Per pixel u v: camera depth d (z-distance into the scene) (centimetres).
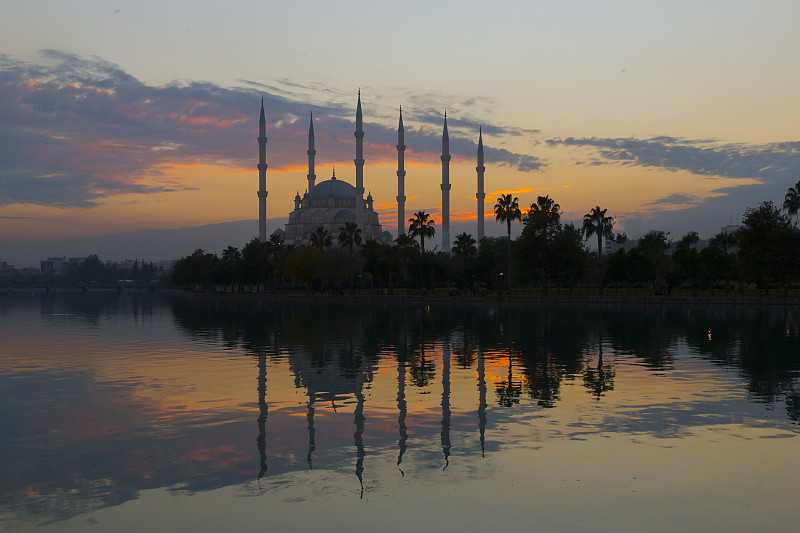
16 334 6850
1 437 2389
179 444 2291
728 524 1593
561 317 8794
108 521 1631
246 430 2477
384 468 2012
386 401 3000
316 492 1816
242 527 1594
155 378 3694
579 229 13850
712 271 13088
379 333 6519
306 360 4450
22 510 1700
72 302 18688
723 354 4631
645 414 2694
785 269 11425
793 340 5572
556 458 2094
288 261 18150
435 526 1590
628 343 5412
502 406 2872
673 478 1902
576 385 3388
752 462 2041
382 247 16150
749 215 12069
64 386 3438
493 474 1948
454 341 5669
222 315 10144
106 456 2153
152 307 14188
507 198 13475
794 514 1648
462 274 15800
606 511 1673
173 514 1672
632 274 14175
